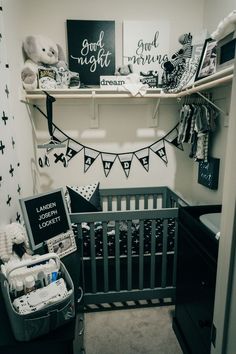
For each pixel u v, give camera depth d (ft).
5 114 4.71
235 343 2.31
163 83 7.35
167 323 5.82
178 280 5.42
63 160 8.14
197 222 4.34
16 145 5.52
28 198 4.50
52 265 3.57
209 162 7.18
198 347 4.39
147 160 8.46
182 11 7.59
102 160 8.30
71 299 2.98
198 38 6.35
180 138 7.27
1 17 4.70
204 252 4.04
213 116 6.70
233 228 2.25
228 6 6.25
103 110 8.00
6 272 3.24
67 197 7.61
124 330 5.63
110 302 6.23
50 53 6.67
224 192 2.41
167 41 7.53
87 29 7.29
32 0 7.11
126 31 7.40
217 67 5.03
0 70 4.52
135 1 7.41
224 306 2.44
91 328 5.68
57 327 2.91
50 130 6.49
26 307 2.77
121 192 8.36
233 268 2.31
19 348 2.78
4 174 4.57
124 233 6.91
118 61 7.68
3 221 4.48
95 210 6.73
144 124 8.23
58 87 6.85
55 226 4.78
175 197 7.82
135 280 6.80
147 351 5.10
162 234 6.57
